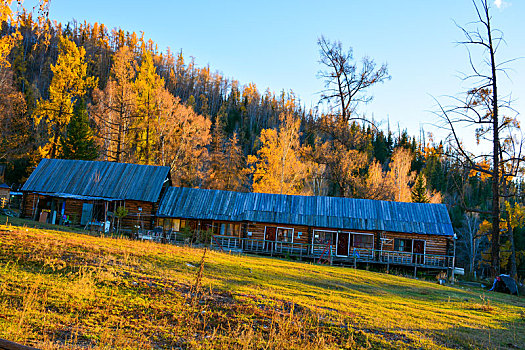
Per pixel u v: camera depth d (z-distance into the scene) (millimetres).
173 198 37906
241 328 9430
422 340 10234
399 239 34719
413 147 117812
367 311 12852
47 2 11617
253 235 35875
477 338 11195
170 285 12250
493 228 31547
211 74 169375
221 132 78250
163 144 52094
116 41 171125
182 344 7914
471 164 32500
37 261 12359
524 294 24672
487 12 31094
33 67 111625
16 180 63594
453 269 31781
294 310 11609
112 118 54156
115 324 8477
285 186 50594
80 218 35375
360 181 45344
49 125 56531
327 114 46594
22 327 7320
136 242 21688
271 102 160250
